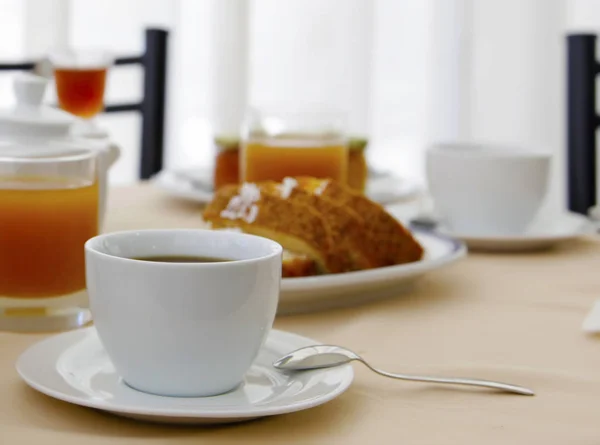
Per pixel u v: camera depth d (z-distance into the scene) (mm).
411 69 2357
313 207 998
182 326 768
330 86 2326
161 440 706
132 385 806
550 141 2334
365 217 1018
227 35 2271
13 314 916
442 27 2334
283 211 987
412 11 2340
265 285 802
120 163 2193
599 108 1982
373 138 2371
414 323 946
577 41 1443
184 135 2287
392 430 746
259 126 1221
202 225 1168
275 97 2332
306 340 878
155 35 1563
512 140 2348
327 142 1216
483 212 1159
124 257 852
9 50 2082
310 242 979
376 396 835
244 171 1235
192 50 2270
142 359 781
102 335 805
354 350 898
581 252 1143
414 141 2379
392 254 1018
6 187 915
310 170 1208
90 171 938
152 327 770
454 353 897
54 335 893
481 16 2318
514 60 2320
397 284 999
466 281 1044
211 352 779
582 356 897
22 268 915
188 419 719
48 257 918
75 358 851
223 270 766
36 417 752
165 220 1189
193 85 2279
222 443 707
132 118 2178
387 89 2365
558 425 769
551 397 841
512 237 1117
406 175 2389
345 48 2312
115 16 2146
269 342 878
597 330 926
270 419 765
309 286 939
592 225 1187
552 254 1133
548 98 2320
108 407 714
